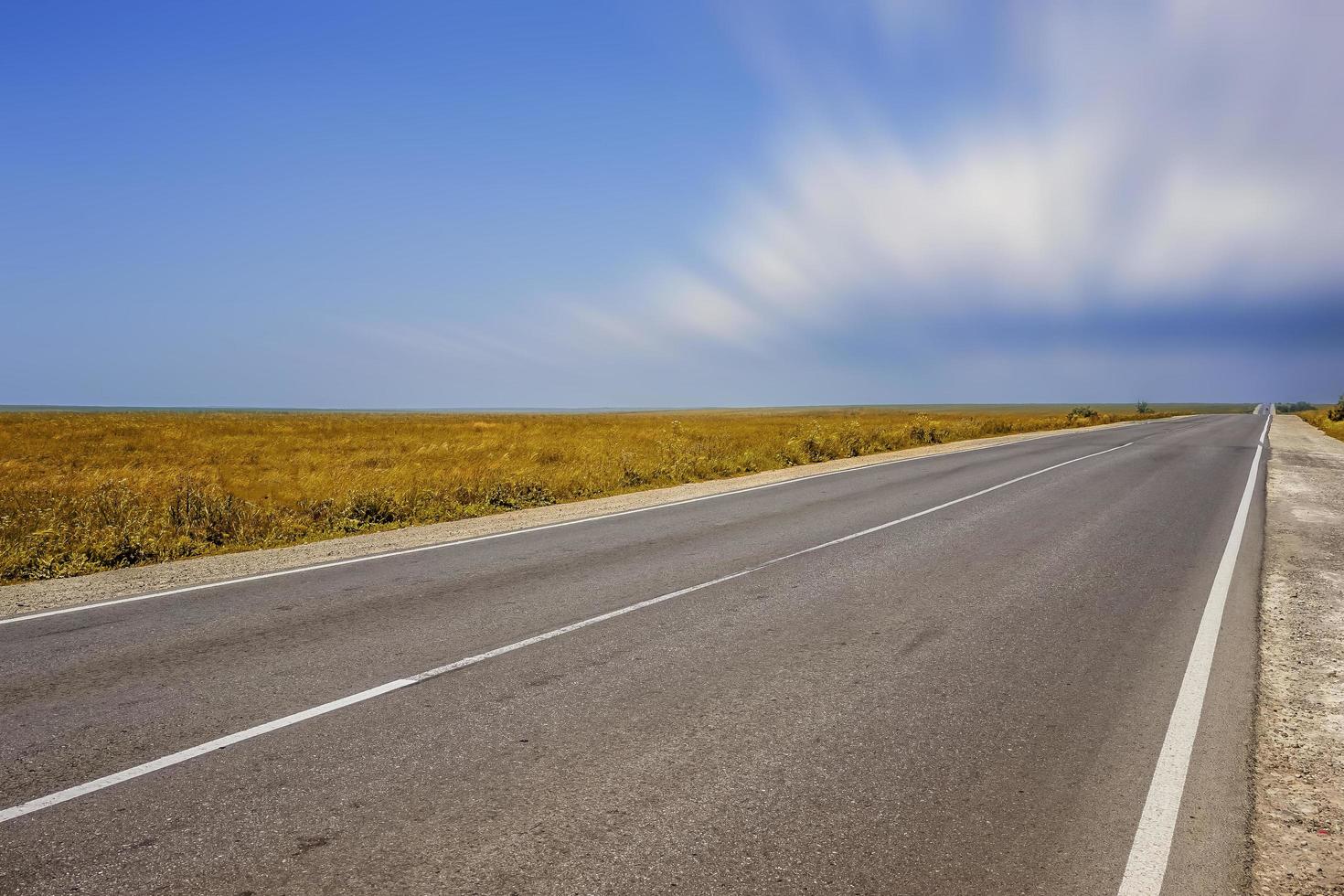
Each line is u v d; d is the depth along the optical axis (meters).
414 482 17.67
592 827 3.37
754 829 3.37
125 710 4.62
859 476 18.69
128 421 57.53
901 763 3.99
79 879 3.00
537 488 16.09
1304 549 9.70
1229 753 4.16
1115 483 16.78
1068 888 3.01
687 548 9.77
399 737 4.26
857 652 5.72
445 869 3.07
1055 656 5.64
